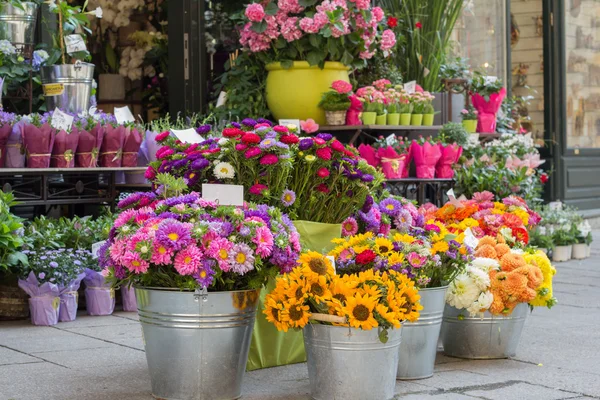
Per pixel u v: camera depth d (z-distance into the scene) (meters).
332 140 4.60
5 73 6.96
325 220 4.74
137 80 9.62
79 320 5.77
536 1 11.84
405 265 4.17
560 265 8.62
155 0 9.48
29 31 7.14
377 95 7.78
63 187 6.86
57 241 5.95
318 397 3.89
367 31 7.91
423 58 9.09
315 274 3.83
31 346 4.94
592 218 12.30
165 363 3.84
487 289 4.60
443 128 8.23
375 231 4.79
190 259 3.65
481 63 10.63
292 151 4.50
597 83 12.58
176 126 7.25
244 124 4.63
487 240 4.84
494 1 10.76
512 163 8.71
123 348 4.90
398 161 7.62
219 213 3.84
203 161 4.33
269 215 3.98
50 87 6.94
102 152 6.49
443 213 5.41
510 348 4.75
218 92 8.34
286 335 4.56
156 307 3.82
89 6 9.48
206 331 3.79
